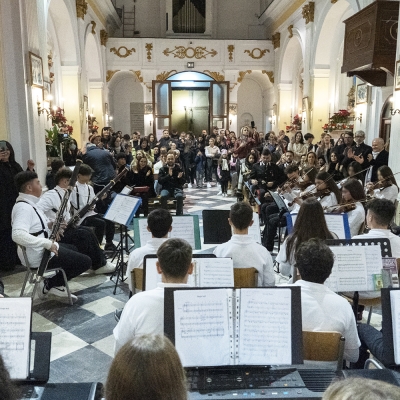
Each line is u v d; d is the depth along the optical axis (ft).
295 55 45.60
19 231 11.02
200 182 36.27
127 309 6.27
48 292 12.87
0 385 3.15
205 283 7.82
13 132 17.70
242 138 33.32
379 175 15.83
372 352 7.30
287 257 9.77
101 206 20.36
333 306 6.25
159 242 9.37
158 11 51.85
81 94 35.96
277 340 5.53
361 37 21.49
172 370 2.97
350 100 32.68
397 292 5.71
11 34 17.17
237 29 52.65
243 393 5.02
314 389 5.16
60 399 5.08
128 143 36.04
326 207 13.30
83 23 36.37
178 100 56.18
